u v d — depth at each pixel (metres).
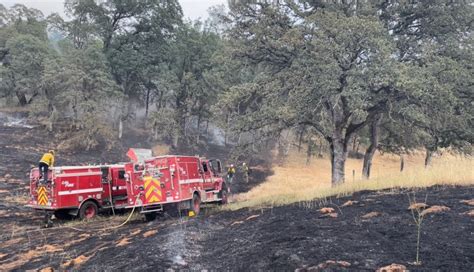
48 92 42.19
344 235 6.93
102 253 9.14
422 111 16.20
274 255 6.29
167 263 7.25
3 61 52.50
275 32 19.58
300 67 17.58
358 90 15.13
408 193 10.51
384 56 15.17
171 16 51.22
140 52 49.72
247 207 14.66
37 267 8.80
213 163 19.17
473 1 18.86
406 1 19.19
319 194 14.06
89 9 48.34
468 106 17.88
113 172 18.59
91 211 17.73
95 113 39.19
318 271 5.28
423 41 19.52
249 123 19.89
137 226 13.88
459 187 10.69
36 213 18.95
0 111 47.00
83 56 42.00
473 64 17.75
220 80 41.38
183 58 48.12
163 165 15.62
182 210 16.14
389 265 5.16
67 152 36.03
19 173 27.56
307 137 24.16
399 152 27.03
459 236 6.11
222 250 7.72
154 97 54.44
